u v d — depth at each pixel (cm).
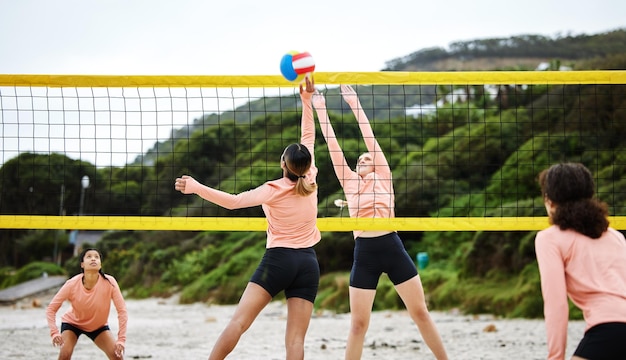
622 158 1759
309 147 489
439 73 548
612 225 547
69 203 2381
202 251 2341
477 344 943
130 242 2562
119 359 523
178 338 1037
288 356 439
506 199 1928
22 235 2772
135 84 565
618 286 318
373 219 517
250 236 2333
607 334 308
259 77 559
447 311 1577
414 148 2238
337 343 959
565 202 333
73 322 536
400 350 871
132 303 2033
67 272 2470
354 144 2209
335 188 2112
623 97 1942
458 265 1853
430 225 529
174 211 2381
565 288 316
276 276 448
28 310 1720
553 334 310
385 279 1756
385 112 2495
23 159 2366
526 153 1969
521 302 1466
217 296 1977
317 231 475
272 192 452
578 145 1892
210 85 561
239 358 803
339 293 1727
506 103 2220
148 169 2539
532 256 1614
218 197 437
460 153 2112
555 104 2109
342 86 553
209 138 2548
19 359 768
